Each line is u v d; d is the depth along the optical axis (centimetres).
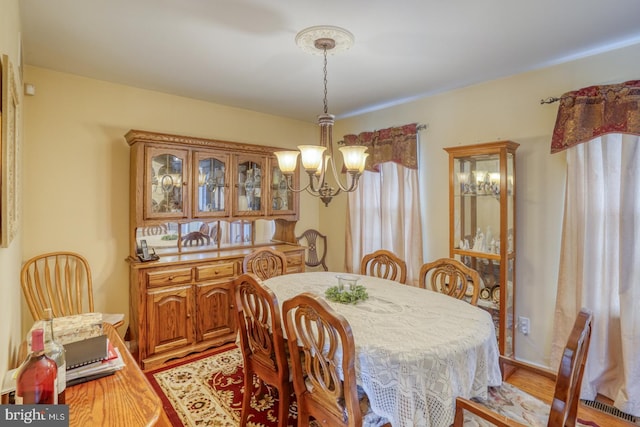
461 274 223
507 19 193
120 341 160
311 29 201
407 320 172
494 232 278
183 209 302
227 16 189
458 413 138
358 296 203
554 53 238
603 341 229
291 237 394
